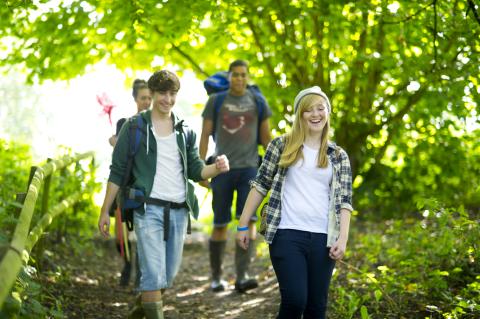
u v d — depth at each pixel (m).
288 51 8.60
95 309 5.81
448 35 6.43
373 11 6.80
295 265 4.01
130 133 4.75
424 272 5.68
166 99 4.75
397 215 9.68
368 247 7.06
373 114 9.52
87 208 8.13
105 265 8.20
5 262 2.81
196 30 7.97
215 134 6.91
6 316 3.16
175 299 6.71
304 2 7.46
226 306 6.27
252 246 6.89
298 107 4.23
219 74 7.11
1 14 7.14
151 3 7.14
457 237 5.56
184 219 4.85
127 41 7.85
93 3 7.23
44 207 6.30
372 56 7.46
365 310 4.43
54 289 5.95
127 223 4.84
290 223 4.10
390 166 10.52
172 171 4.77
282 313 4.00
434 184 10.05
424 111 9.09
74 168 7.53
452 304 5.06
